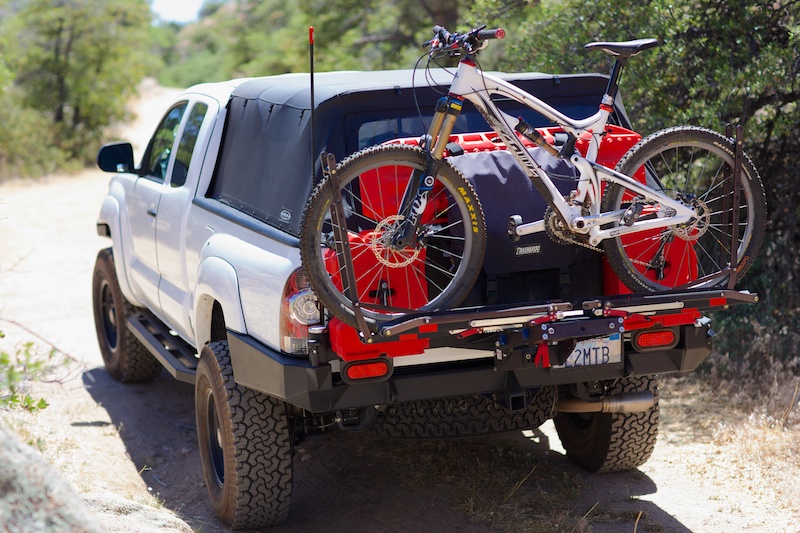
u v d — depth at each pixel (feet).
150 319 21.71
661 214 12.92
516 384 13.14
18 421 18.28
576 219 12.38
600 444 16.35
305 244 11.60
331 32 71.97
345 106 13.76
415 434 14.48
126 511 13.79
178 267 17.98
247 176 15.78
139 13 113.91
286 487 14.33
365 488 16.63
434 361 12.88
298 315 12.61
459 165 12.78
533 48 27.02
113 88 110.22
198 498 16.67
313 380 12.46
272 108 15.42
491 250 12.59
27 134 87.35
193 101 19.40
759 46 23.27
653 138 12.82
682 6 23.26
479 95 12.26
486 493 16.08
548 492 16.06
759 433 17.54
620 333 13.16
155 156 21.20
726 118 23.49
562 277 13.05
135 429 20.38
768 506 15.01
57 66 105.81
